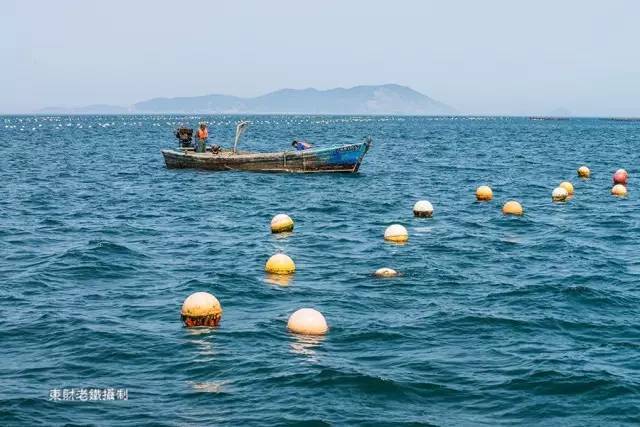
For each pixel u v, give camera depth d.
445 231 24.67
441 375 11.69
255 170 41.09
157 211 28.91
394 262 19.78
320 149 39.66
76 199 32.31
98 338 13.29
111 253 20.55
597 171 48.28
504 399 10.84
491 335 13.69
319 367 11.88
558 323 14.43
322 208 29.59
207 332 13.70
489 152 67.38
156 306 15.46
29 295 16.28
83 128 137.88
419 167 49.28
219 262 19.75
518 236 23.83
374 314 14.98
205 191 34.66
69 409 10.34
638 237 23.92
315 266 19.33
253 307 15.50
